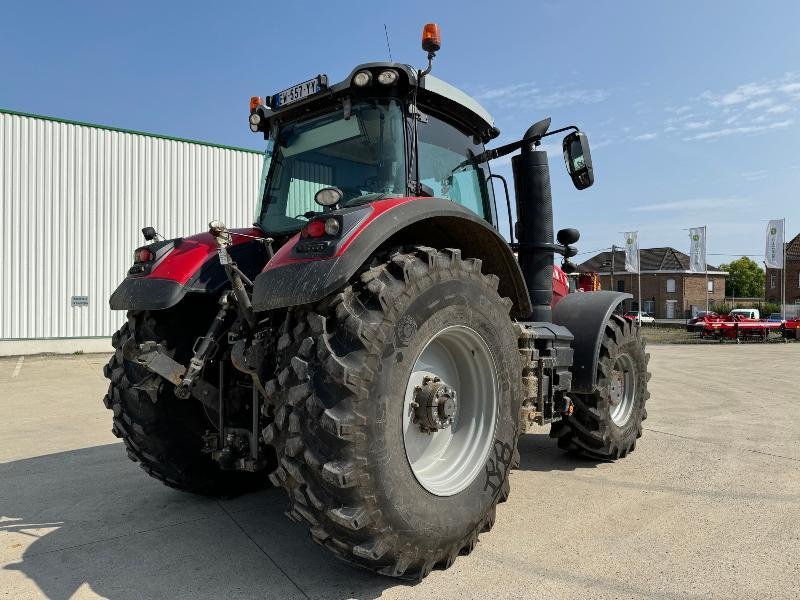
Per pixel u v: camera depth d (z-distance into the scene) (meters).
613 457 4.36
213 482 3.55
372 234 2.32
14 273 13.60
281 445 2.29
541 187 3.95
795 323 24.33
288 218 3.45
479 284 2.74
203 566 2.68
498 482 2.77
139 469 4.33
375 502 2.18
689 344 21.73
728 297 71.50
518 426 2.96
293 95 3.31
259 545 2.92
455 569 2.59
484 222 2.83
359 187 3.14
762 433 5.30
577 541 2.89
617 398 4.51
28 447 5.02
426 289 2.43
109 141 14.73
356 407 2.15
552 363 3.57
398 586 2.44
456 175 3.56
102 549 2.88
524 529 3.05
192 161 15.83
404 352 2.32
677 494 3.60
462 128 3.64
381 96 3.10
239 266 3.28
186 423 3.37
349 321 2.22
